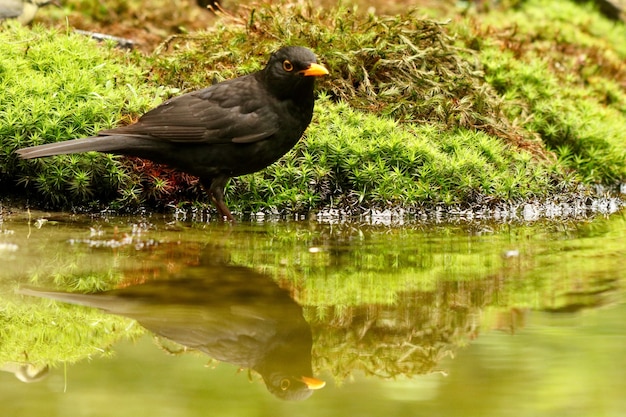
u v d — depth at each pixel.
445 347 6.44
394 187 11.98
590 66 18.17
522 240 10.45
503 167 12.80
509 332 6.79
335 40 13.72
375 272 8.71
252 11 14.01
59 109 11.47
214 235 10.34
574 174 13.65
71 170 11.15
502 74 14.88
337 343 6.55
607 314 7.26
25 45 12.99
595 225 11.66
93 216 11.20
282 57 10.56
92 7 18.45
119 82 12.76
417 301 7.67
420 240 10.37
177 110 10.59
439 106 13.23
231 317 7.12
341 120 12.59
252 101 10.66
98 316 7.08
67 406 5.25
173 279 8.20
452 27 16.08
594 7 23.73
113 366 5.99
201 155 10.67
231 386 5.68
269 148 10.84
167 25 18.52
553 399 5.46
